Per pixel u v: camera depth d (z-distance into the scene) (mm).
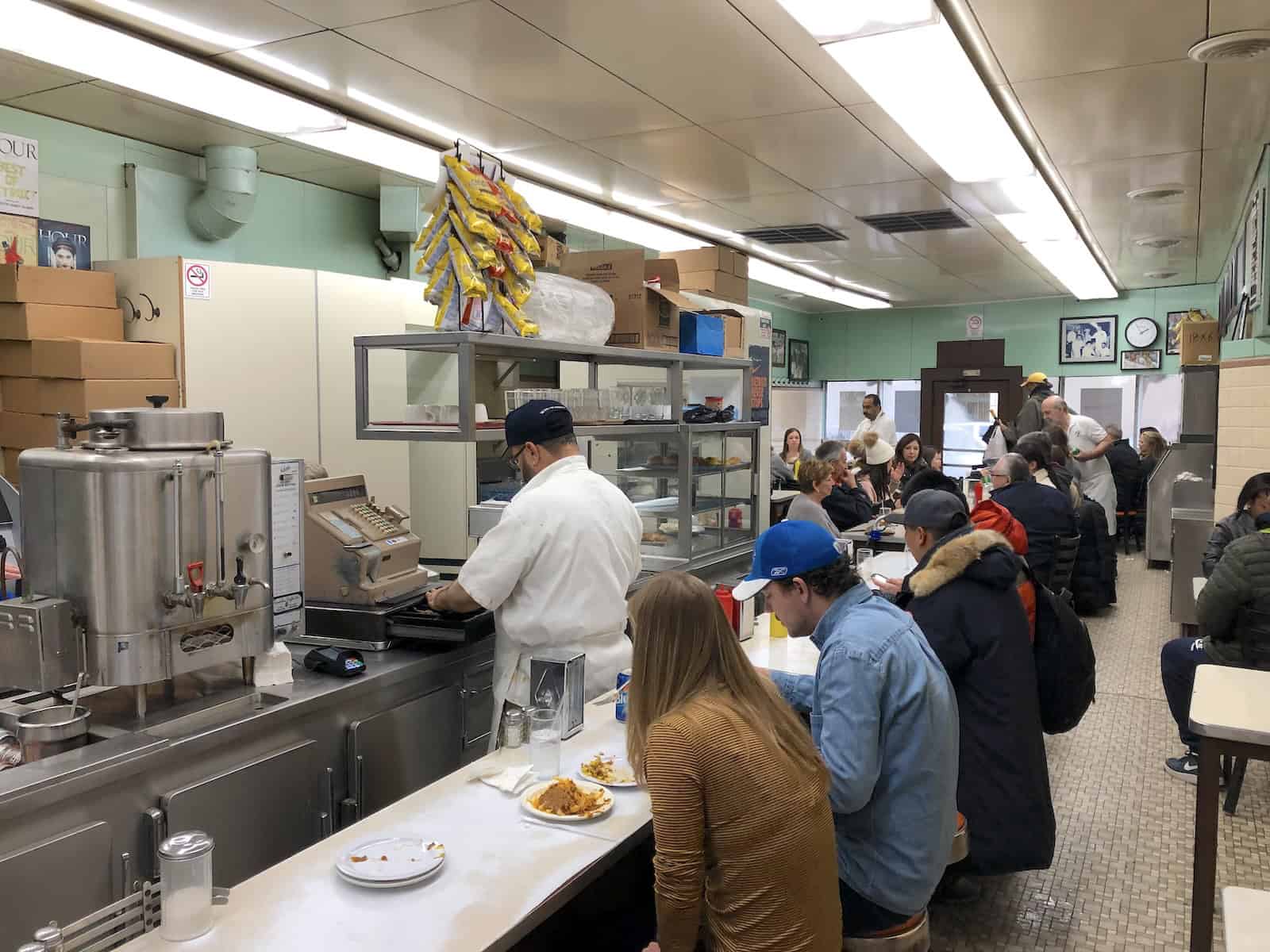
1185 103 4363
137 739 1910
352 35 3576
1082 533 6648
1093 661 2803
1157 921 2824
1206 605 3459
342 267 6023
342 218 5996
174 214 4949
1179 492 7215
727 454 4500
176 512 1949
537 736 1963
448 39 3611
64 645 1894
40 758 1860
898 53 3658
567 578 2531
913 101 4242
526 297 2965
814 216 6770
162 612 1946
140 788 1871
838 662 1771
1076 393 11727
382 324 4965
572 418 3055
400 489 5109
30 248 3951
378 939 1365
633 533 2730
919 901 1798
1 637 1889
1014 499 5301
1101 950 2676
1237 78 4012
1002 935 2750
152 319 4164
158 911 1483
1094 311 11516
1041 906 2912
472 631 2568
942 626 2514
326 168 5383
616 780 1943
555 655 2322
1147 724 4531
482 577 2490
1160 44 3672
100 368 3744
